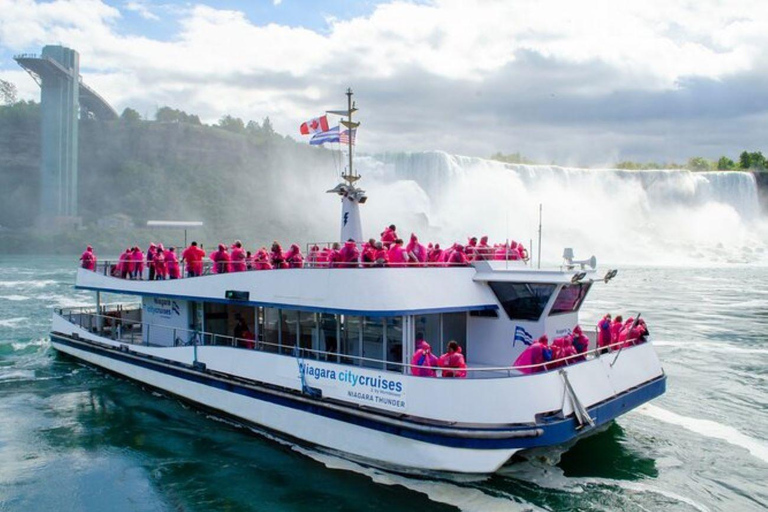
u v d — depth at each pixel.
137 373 21.77
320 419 15.20
